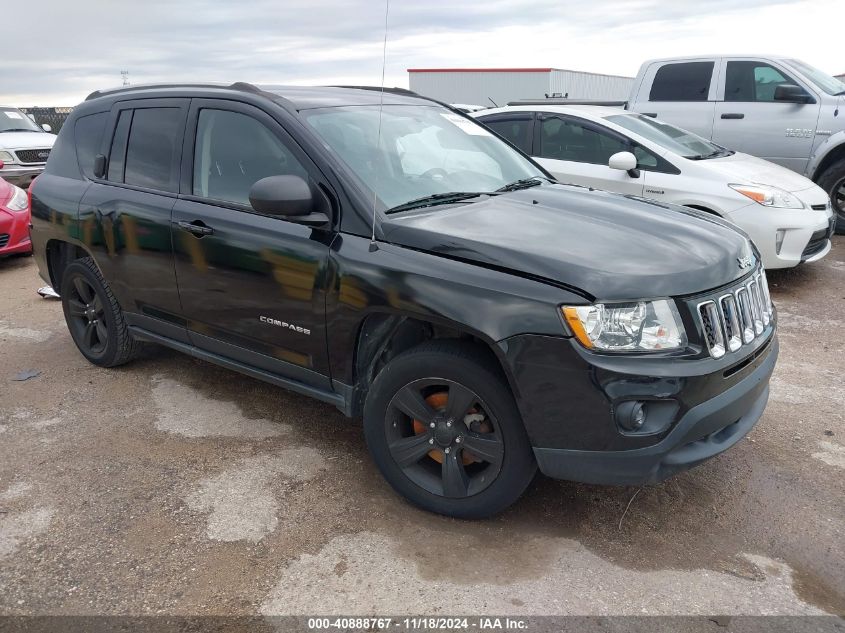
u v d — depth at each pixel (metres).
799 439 3.57
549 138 6.86
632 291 2.46
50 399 4.16
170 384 4.35
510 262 2.59
